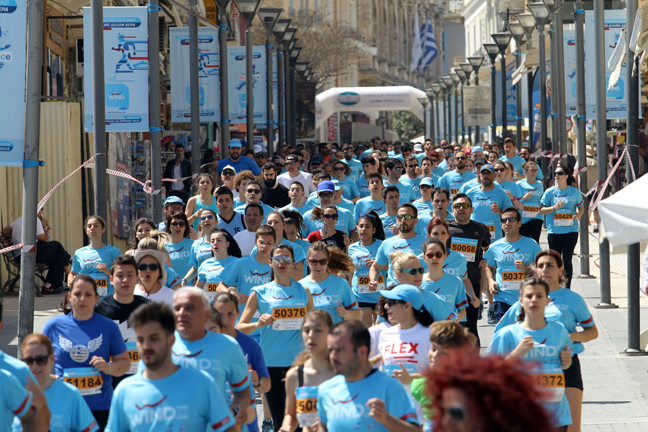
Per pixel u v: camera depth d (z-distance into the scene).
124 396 15.10
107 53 40.78
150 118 43.34
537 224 47.59
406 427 15.05
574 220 44.66
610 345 35.38
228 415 15.05
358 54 192.75
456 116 154.25
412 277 23.20
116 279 22.14
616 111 47.94
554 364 20.02
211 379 15.16
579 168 51.00
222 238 28.03
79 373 19.98
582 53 49.72
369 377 15.46
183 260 33.53
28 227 26.14
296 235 32.62
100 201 36.06
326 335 17.64
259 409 27.52
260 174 56.00
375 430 15.25
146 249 25.64
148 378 15.16
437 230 29.42
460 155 53.72
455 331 16.91
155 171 43.66
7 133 25.72
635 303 33.97
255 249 28.58
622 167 72.81
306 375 17.83
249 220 32.41
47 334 20.22
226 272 27.50
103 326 20.27
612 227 26.06
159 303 15.13
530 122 113.94
